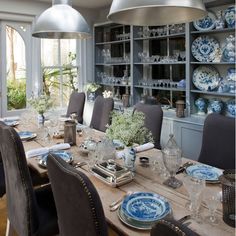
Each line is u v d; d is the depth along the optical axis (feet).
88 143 7.10
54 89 16.61
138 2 4.11
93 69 17.43
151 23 5.61
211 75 11.59
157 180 5.39
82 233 3.44
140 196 4.50
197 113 12.05
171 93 13.37
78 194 3.26
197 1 4.39
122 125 5.66
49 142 8.18
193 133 10.69
